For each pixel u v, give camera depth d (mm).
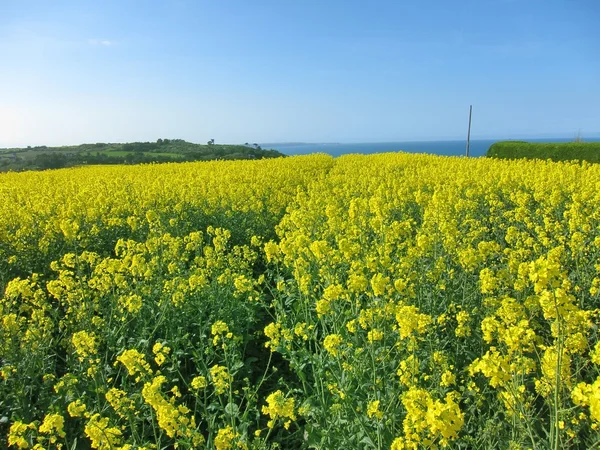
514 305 3789
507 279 5199
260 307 6770
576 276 5797
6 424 4246
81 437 4148
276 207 12156
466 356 4527
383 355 4199
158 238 7984
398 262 6594
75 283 6020
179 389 4984
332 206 8367
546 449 3080
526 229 9156
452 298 5594
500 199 12531
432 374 4125
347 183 15195
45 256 8484
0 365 4750
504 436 3432
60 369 5461
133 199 13102
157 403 3176
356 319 4773
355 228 7695
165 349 4277
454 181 13844
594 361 3207
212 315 5852
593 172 16156
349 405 3895
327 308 4465
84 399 4336
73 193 14781
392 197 12406
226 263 7605
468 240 7758
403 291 4660
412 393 2797
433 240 6848
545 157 28969
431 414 2469
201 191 13789
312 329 4965
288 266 6965
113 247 9781
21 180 21125
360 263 5812
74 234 7266
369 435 3555
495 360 2951
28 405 4301
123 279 6109
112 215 11508
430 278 5762
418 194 9648
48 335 5199
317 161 28969
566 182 12875
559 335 2770
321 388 4230
